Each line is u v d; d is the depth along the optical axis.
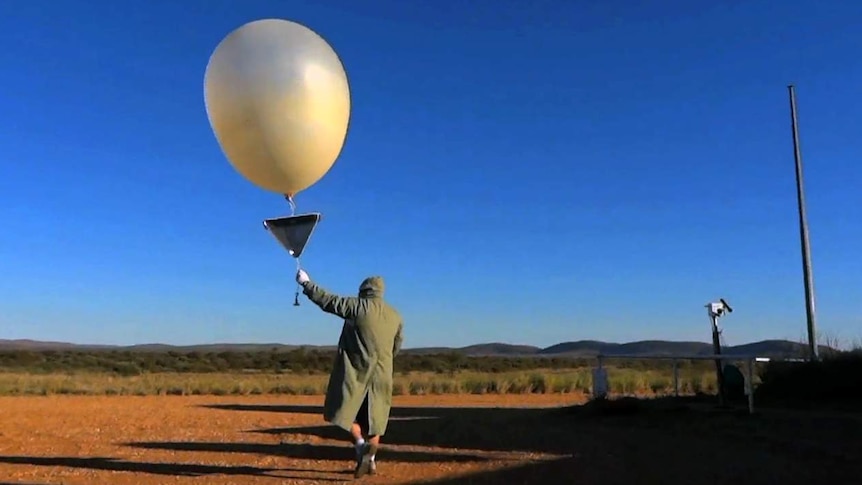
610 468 6.84
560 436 9.15
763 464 6.95
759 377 14.24
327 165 6.61
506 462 7.27
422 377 28.86
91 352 66.19
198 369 53.03
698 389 18.00
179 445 8.81
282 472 6.93
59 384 24.38
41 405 15.52
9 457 7.94
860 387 12.62
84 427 10.80
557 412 12.31
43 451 8.38
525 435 9.28
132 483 6.49
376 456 7.76
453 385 21.73
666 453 7.68
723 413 10.98
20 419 12.00
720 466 6.88
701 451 7.79
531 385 21.64
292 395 21.30
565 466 6.98
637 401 12.12
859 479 6.21
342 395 6.29
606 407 11.54
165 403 16.59
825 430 9.14
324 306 6.29
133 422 11.49
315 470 7.03
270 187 6.64
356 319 6.33
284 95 6.18
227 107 6.30
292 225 6.33
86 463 7.53
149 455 8.04
